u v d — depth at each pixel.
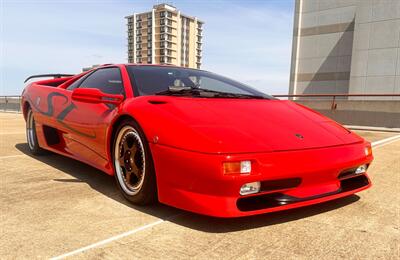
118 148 2.25
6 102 17.83
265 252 1.51
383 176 2.98
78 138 2.79
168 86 2.50
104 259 1.43
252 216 1.94
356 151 2.02
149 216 1.93
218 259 1.44
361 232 1.74
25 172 2.97
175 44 119.81
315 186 1.87
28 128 3.84
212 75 3.02
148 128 1.91
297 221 1.88
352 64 24.09
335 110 9.98
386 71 22.64
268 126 1.97
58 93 3.22
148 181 1.96
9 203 2.13
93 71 3.12
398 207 2.13
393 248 1.56
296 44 31.19
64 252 1.49
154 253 1.49
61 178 2.77
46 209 2.03
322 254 1.50
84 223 1.82
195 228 1.76
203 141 1.69
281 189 1.75
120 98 2.33
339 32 28.88
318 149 1.86
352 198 2.30
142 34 120.56
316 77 30.38
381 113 9.17
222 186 1.62
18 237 1.64
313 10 30.12
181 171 1.73
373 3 22.89
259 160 1.65
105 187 2.51
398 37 22.08
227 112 2.06
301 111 2.45
